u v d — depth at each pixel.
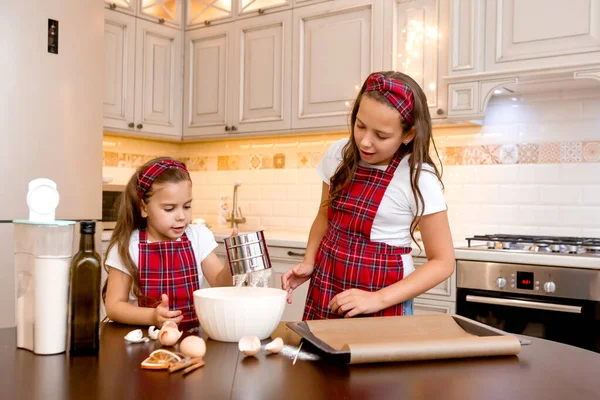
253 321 1.08
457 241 2.81
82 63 2.71
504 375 0.90
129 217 1.49
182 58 3.66
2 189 2.43
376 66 2.86
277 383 0.84
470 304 2.35
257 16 3.31
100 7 2.79
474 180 2.91
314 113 3.09
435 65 2.71
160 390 0.80
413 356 0.95
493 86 2.51
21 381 0.84
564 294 2.14
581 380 0.88
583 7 2.31
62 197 2.63
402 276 1.43
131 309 1.29
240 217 3.68
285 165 3.56
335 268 1.47
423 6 2.74
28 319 1.02
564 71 2.34
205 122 3.56
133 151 3.77
